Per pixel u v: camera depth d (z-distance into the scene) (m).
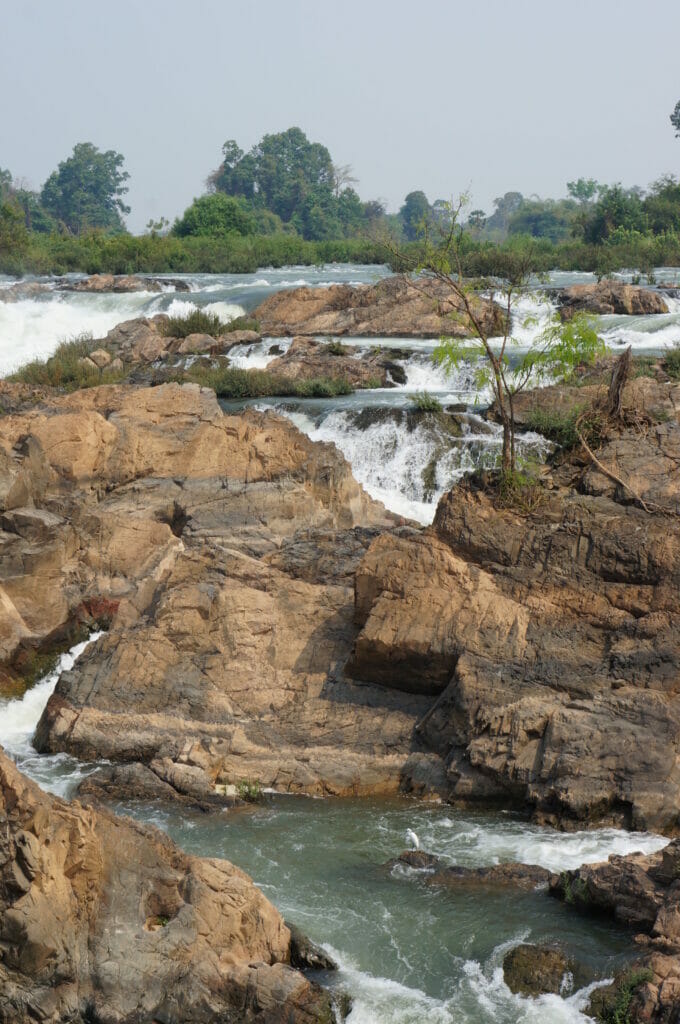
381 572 20.81
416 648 19.86
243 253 85.94
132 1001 11.93
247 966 12.55
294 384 39.25
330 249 89.69
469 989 13.30
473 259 65.38
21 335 54.88
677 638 19.08
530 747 18.06
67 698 20.55
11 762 12.59
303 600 22.11
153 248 83.56
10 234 81.19
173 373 42.41
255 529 25.34
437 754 19.11
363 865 16.27
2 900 11.74
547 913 14.72
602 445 24.70
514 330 46.69
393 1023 12.68
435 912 14.86
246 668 20.73
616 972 13.12
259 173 169.88
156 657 20.78
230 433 27.23
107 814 12.95
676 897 13.94
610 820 17.27
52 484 26.08
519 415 33.41
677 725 17.80
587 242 92.44
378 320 48.94
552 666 19.28
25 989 11.66
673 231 87.94
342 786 18.78
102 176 182.12
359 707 20.08
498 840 17.00
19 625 22.86
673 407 30.34
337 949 14.05
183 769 18.80
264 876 15.95
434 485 32.94
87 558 24.53
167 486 26.62
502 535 21.12
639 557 20.12
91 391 31.14
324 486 27.19
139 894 12.53
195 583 22.39
